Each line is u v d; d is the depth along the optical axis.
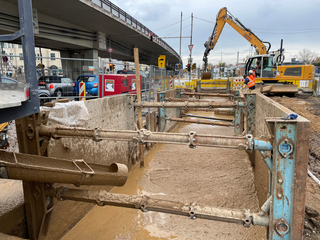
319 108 10.78
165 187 5.36
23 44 1.99
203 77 21.47
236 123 7.36
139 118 6.34
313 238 2.78
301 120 2.03
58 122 3.50
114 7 21.56
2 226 2.62
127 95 6.05
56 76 10.10
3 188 3.32
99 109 4.72
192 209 2.44
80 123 3.94
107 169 2.96
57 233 3.53
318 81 18.41
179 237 3.74
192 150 7.87
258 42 16.66
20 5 1.96
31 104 2.08
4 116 1.90
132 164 6.52
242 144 2.37
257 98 5.60
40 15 19.08
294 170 2.09
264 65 15.98
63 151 3.59
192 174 6.05
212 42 19.14
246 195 4.97
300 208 2.13
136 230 3.91
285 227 2.20
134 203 2.60
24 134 2.76
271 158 2.46
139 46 38.00
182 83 23.77
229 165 6.61
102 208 4.54
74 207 3.94
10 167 2.30
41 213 2.89
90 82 11.08
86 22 22.23
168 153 7.61
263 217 2.30
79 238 3.68
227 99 18.66
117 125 5.61
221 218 2.35
